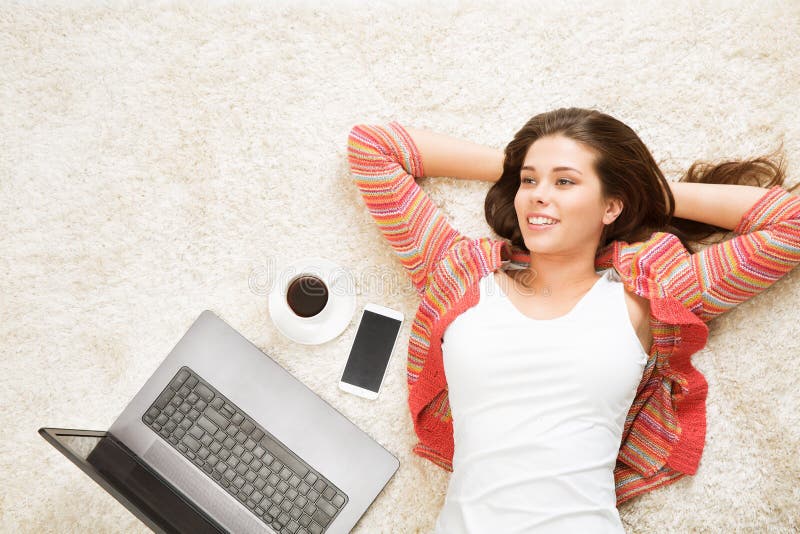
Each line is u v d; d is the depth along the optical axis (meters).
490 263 1.09
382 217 1.16
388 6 1.30
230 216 1.32
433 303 1.14
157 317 1.30
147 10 1.34
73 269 1.32
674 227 1.18
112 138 1.34
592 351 0.98
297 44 1.32
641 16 1.26
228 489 1.16
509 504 0.95
